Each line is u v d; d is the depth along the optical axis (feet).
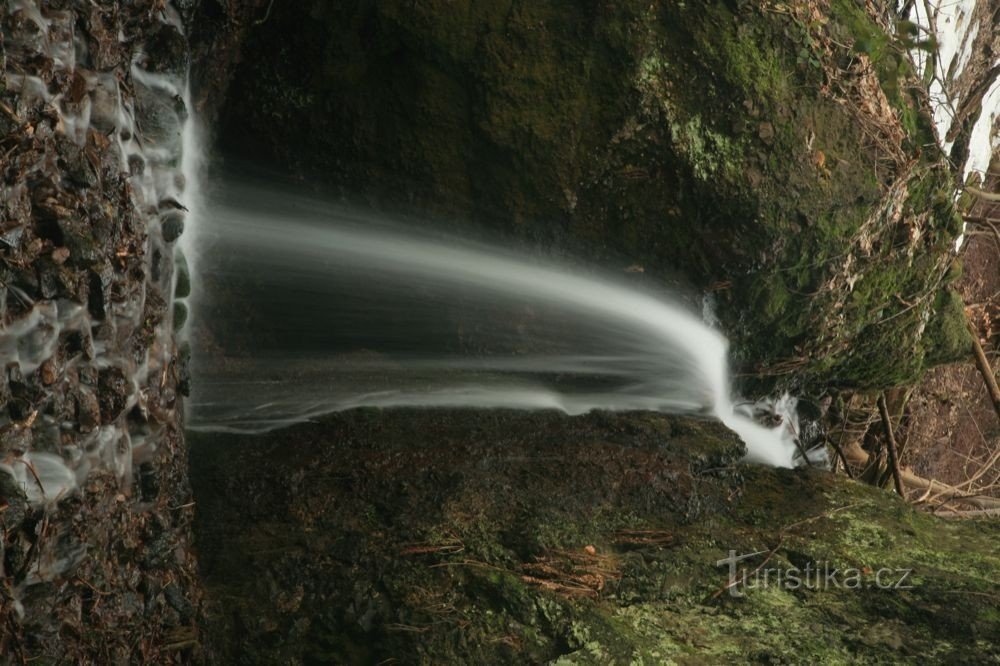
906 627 10.52
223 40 12.78
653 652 9.84
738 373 14.61
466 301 13.87
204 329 13.58
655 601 10.77
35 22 7.46
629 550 11.43
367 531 11.23
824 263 13.57
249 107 13.48
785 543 11.84
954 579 11.25
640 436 13.29
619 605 10.61
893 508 12.98
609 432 13.35
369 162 13.38
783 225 13.06
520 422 13.35
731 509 12.71
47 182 7.53
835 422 18.76
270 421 12.87
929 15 17.72
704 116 12.92
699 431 13.64
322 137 13.39
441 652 9.75
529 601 10.17
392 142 13.24
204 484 11.73
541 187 13.14
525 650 9.85
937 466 26.55
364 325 14.02
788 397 16.03
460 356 14.07
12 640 7.11
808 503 12.92
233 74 13.41
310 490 11.76
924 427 25.39
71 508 7.79
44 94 7.52
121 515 8.73
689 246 13.25
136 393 8.98
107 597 8.39
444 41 12.85
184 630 9.58
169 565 9.68
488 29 12.87
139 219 8.97
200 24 12.29
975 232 19.66
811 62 13.29
